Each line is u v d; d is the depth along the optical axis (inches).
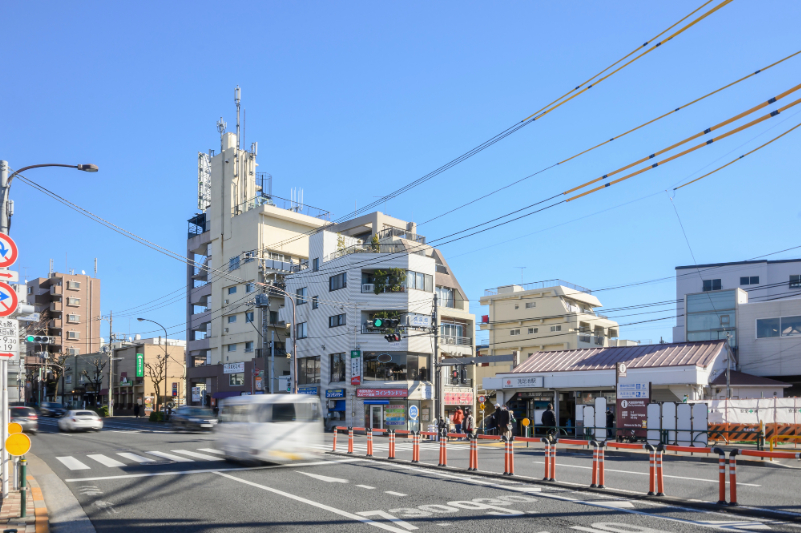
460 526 383.9
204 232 2669.8
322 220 2566.4
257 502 472.1
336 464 730.8
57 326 3821.4
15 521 396.2
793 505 446.0
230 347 2438.5
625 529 370.3
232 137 2657.5
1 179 543.5
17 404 1552.7
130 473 655.8
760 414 967.0
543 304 2418.8
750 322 1515.7
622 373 1091.3
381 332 1795.0
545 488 534.9
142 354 3132.4
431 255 2196.1
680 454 900.0
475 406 1998.0
